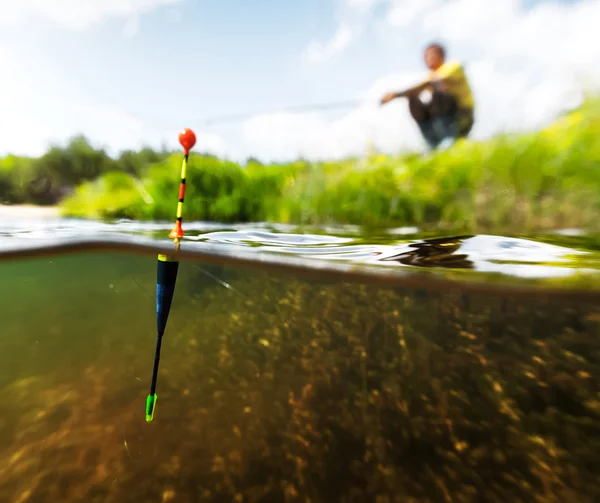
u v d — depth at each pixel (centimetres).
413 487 21
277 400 29
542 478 21
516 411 26
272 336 38
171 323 42
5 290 50
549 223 43
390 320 39
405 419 26
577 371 29
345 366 33
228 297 45
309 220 53
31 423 26
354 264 25
